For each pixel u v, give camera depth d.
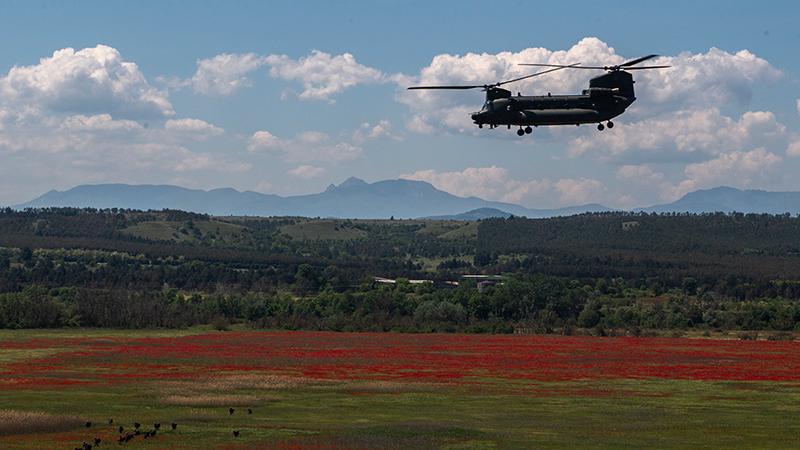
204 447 140.12
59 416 164.75
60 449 138.25
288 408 186.00
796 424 168.38
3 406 184.88
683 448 142.25
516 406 192.50
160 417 170.62
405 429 156.12
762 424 168.12
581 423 167.88
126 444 142.75
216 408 185.00
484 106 167.12
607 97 164.38
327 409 185.25
